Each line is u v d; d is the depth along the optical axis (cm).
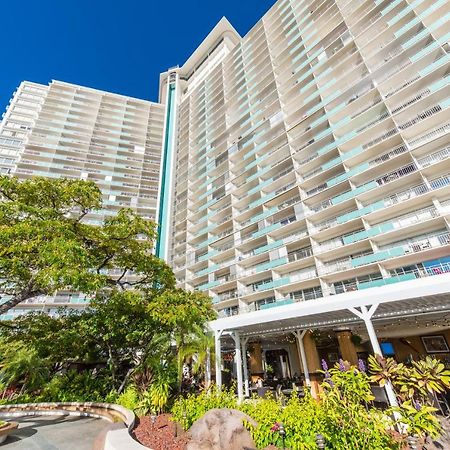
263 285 2995
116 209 5153
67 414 1175
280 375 2528
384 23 3041
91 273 1091
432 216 2117
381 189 2414
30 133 5491
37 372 1656
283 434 619
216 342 1403
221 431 647
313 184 3078
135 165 5988
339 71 3338
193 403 902
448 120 2262
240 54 5334
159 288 1630
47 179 1209
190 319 1333
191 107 6141
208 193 4466
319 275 2522
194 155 5331
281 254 2969
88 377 1659
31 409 1262
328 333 1925
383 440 511
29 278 1091
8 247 966
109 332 1566
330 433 553
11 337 1653
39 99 6438
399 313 1162
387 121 2556
